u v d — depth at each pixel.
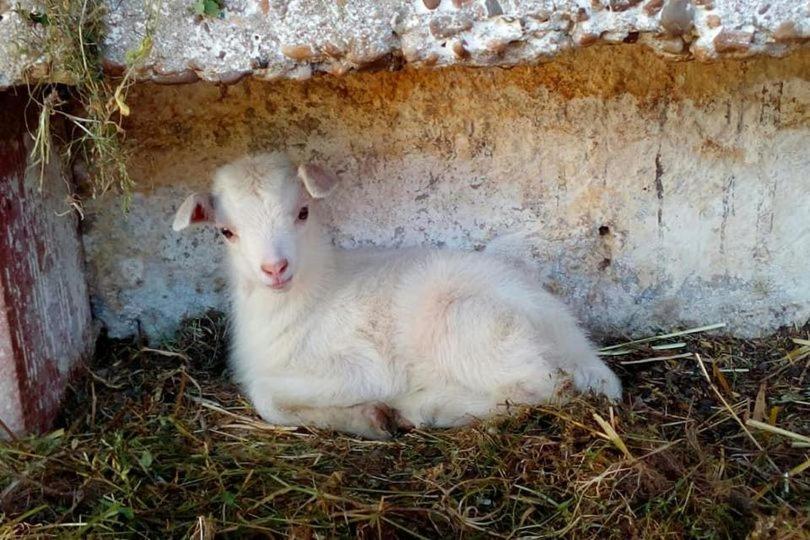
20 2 1.06
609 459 1.10
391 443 1.19
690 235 1.35
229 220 1.21
